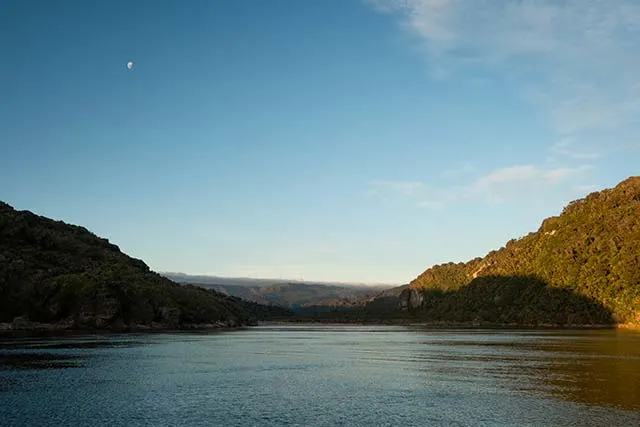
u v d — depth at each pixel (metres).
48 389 54.38
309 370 72.06
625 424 40.09
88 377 62.78
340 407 46.69
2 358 82.38
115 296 194.50
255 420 41.72
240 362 81.62
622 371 68.81
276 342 136.00
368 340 148.62
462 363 81.38
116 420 41.50
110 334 156.75
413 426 39.81
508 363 80.56
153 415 43.25
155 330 195.25
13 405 46.50
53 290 178.75
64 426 39.53
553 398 50.38
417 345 124.69
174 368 72.56
